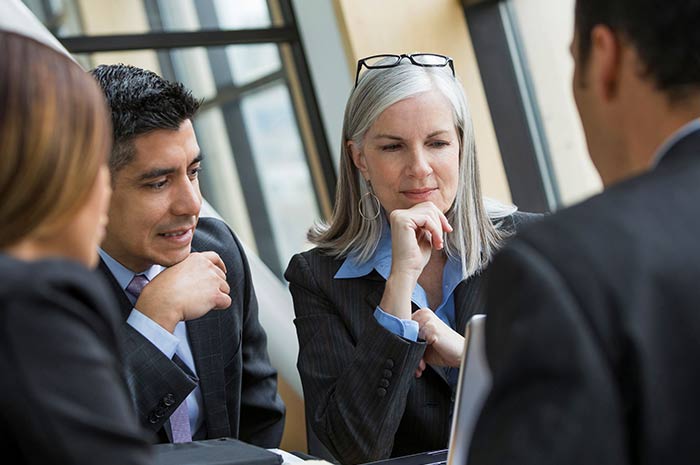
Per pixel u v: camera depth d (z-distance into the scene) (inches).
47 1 133.8
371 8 146.4
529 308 28.2
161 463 53.6
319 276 76.0
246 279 81.5
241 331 79.1
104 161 34.4
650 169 31.2
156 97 66.5
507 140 153.7
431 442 71.5
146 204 68.0
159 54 141.4
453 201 73.8
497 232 75.9
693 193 29.5
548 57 150.6
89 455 29.2
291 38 151.7
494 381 29.3
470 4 153.2
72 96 32.7
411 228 70.1
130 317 68.0
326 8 146.6
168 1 142.9
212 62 145.3
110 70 68.0
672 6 30.5
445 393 71.7
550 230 29.6
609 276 27.9
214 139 144.3
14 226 31.8
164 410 66.1
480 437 29.0
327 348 73.2
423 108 71.3
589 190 149.0
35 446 28.8
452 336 69.0
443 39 151.1
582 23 33.7
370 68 73.5
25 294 29.6
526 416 27.5
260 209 147.7
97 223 34.7
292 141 151.1
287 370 119.4
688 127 31.0
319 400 71.7
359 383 67.6
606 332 27.3
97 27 136.9
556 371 27.3
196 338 74.7
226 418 74.8
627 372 27.1
